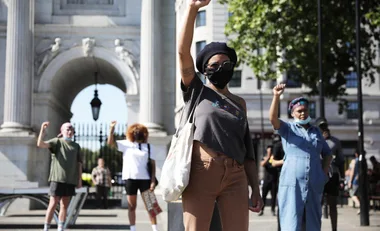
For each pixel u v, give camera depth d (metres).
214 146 5.85
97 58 30.39
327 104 56.50
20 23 28.61
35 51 29.91
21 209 27.86
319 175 10.04
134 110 29.75
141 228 18.00
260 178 51.38
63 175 14.64
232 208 5.90
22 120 28.31
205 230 5.86
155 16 28.72
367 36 29.72
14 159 27.91
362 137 18.84
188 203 5.89
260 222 19.11
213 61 6.05
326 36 27.05
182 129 5.95
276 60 27.78
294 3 26.06
